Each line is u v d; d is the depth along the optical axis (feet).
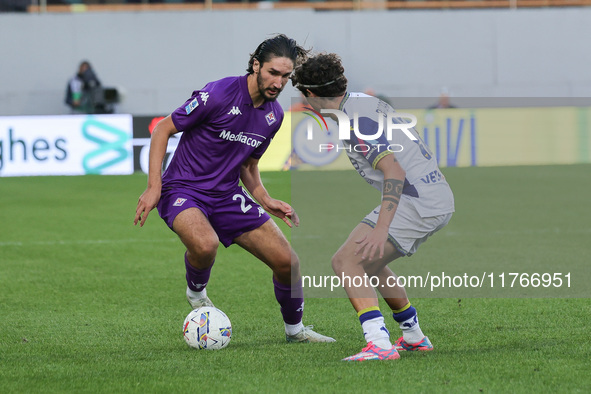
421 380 41.75
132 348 52.01
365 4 283.59
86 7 276.00
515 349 49.26
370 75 274.57
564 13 275.39
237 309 66.64
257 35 269.85
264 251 52.85
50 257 94.73
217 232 53.93
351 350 50.42
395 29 273.13
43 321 61.87
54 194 157.89
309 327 54.95
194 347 51.08
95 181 179.01
